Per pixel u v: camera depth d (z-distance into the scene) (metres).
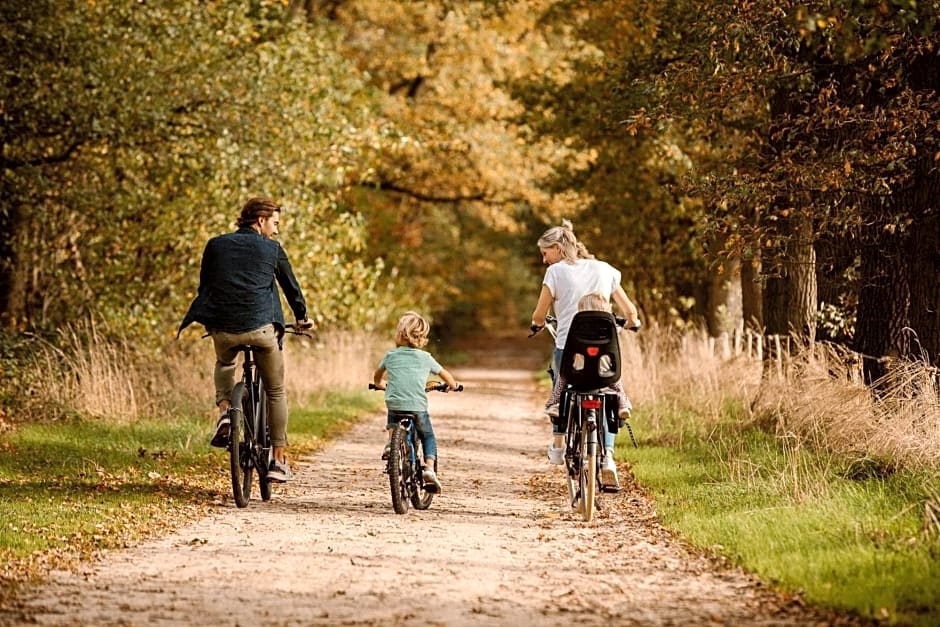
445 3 65.12
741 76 24.55
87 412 31.53
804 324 32.28
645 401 38.50
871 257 25.47
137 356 36.09
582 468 19.44
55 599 13.30
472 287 127.12
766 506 19.14
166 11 36.84
